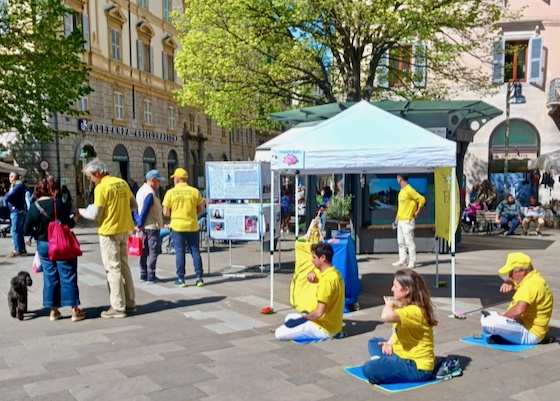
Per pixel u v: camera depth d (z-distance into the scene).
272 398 3.57
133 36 29.55
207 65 15.52
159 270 8.95
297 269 5.97
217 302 6.53
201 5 14.77
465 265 9.30
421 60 16.55
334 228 10.58
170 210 7.44
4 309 6.22
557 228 16.52
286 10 13.49
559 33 20.25
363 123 5.77
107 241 5.73
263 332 5.22
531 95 20.72
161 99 32.94
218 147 42.69
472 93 20.58
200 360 4.36
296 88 16.61
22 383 3.87
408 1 12.33
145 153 30.80
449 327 5.36
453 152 5.43
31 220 5.50
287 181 19.20
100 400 3.54
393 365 3.75
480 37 15.73
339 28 12.99
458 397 3.57
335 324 4.95
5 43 16.62
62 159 23.34
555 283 7.65
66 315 5.93
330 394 3.64
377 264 9.54
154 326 5.45
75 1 24.16
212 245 12.48
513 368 4.12
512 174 21.20
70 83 17.83
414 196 9.00
